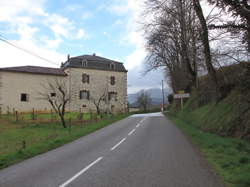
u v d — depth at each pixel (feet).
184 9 64.95
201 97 68.49
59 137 45.16
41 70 118.01
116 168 21.20
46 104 113.29
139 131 50.39
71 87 124.47
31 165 24.75
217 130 37.19
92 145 35.68
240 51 36.37
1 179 19.86
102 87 135.03
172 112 111.75
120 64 146.30
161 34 78.28
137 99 230.89
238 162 20.16
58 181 18.38
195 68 78.69
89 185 16.97
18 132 54.24
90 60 134.72
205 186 15.64
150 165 21.63
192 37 62.28
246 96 34.81
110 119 87.35
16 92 107.24
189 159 23.27
